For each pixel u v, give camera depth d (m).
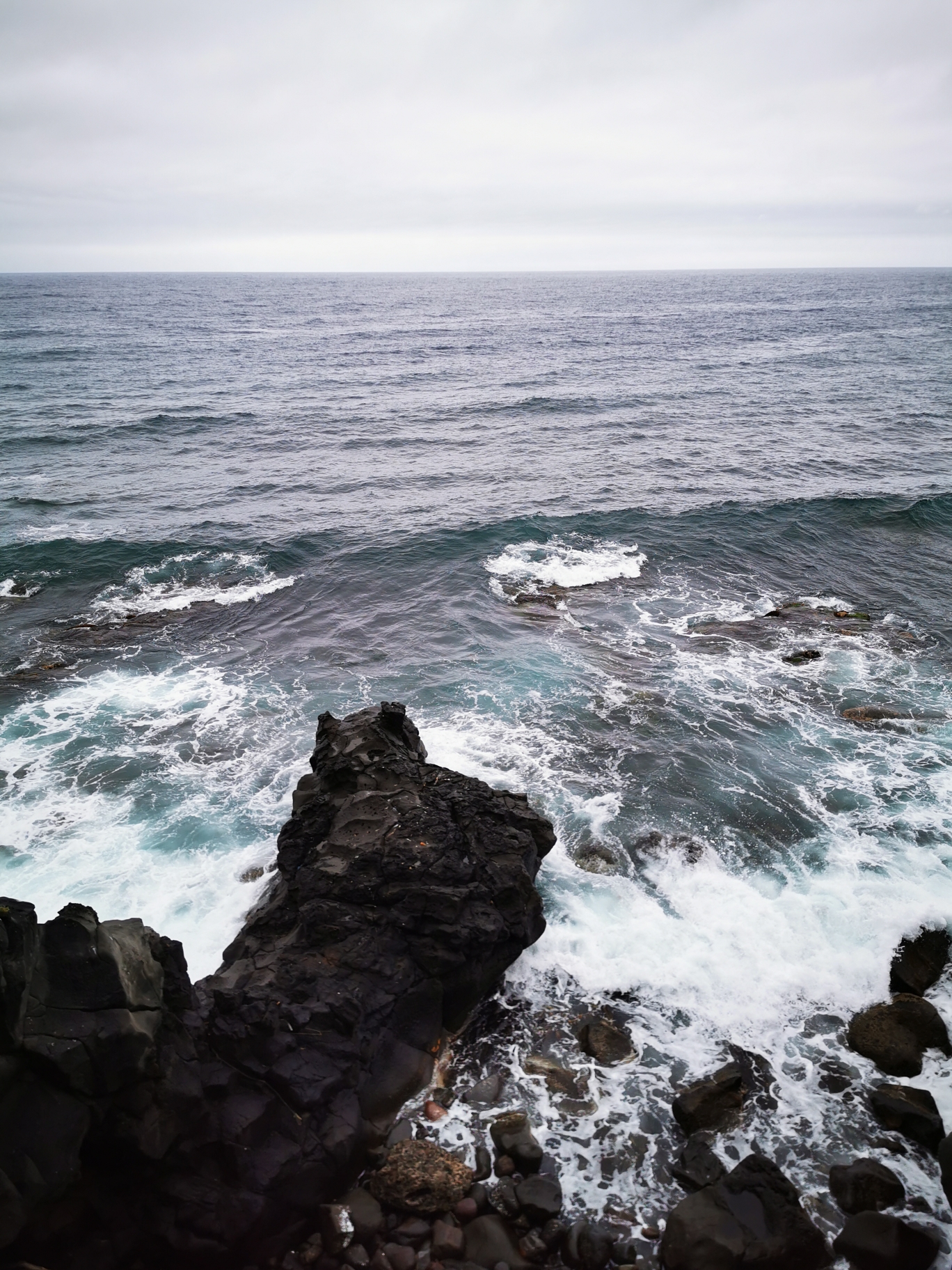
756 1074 9.20
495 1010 10.09
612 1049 9.50
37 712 16.73
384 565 24.66
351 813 11.26
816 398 50.12
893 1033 9.49
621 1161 8.27
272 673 18.53
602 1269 7.20
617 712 16.67
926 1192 7.90
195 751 15.48
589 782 14.41
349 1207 7.69
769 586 23.17
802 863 12.41
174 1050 8.01
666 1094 8.99
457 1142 8.41
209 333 91.81
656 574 24.05
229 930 11.13
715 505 28.94
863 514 28.00
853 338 84.19
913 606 21.84
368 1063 8.84
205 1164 7.64
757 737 15.77
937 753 15.17
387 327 100.44
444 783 11.88
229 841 12.98
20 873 12.16
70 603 22.12
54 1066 6.98
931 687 17.52
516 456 37.03
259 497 31.17
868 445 38.31
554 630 20.48
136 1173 7.41
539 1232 7.45
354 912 9.98
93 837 13.03
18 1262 6.75
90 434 40.66
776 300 150.88
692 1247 7.18
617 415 45.59
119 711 16.84
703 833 13.12
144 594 22.77
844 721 16.27
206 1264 7.27
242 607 22.06
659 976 10.47
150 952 8.45
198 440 40.28
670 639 19.92
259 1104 7.99
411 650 19.59
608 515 28.12
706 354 71.62
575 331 93.44
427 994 9.55
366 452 38.22
